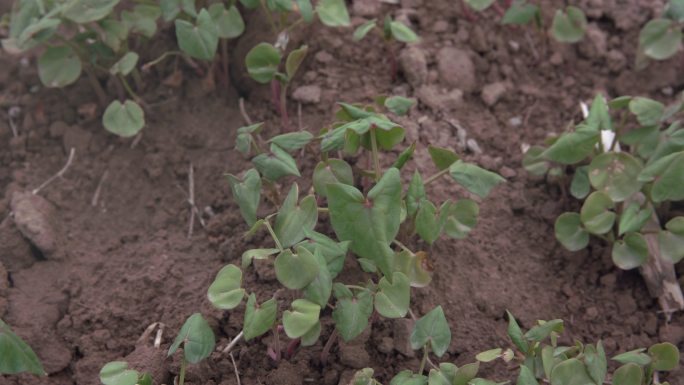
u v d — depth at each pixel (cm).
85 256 231
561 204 242
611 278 230
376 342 210
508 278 227
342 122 213
